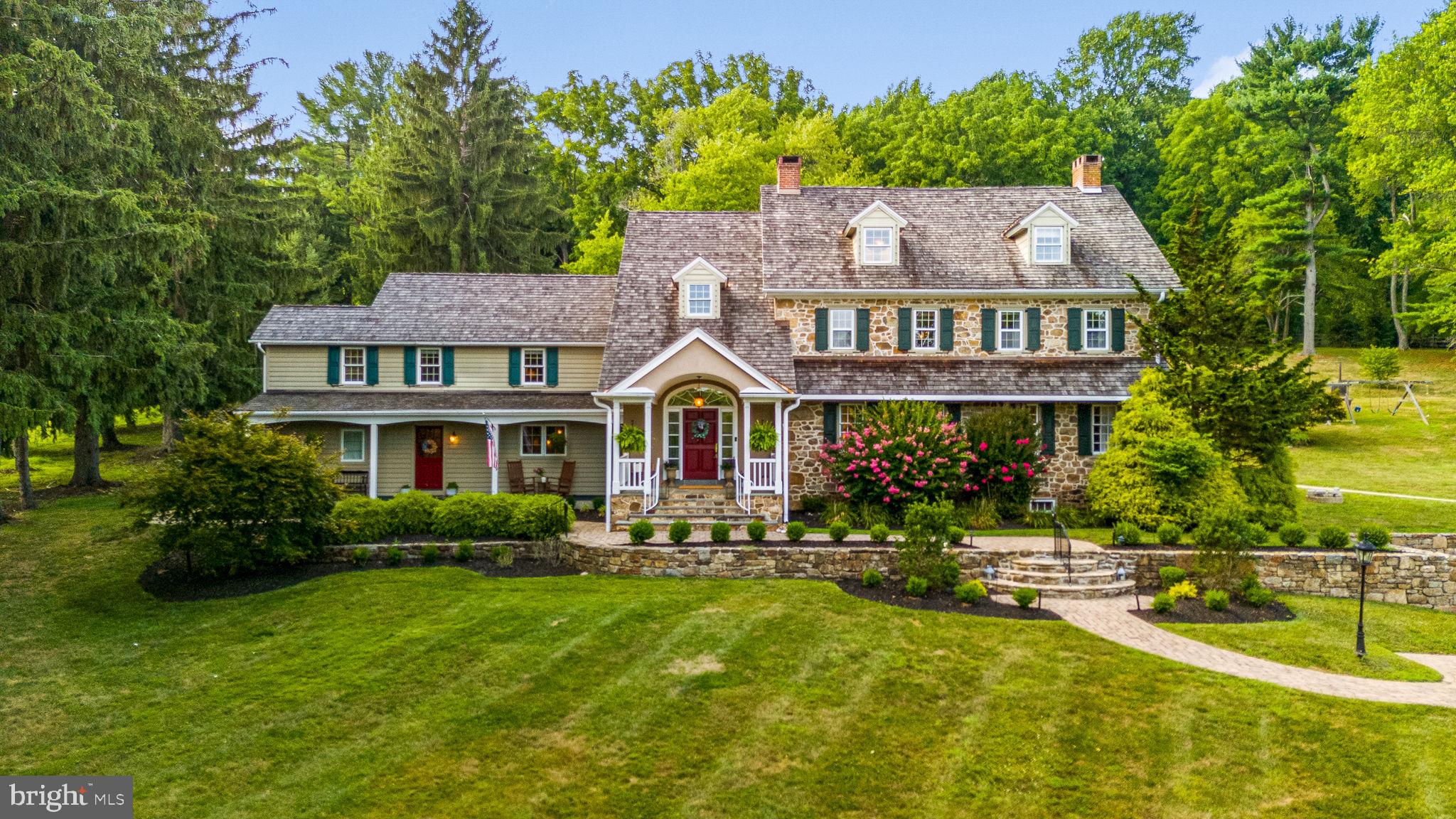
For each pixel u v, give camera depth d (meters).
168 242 21.30
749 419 22.41
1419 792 9.88
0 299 19.11
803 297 24.97
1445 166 33.88
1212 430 21.30
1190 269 22.20
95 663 13.37
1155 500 20.86
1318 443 33.66
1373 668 13.42
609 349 23.28
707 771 10.30
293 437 18.44
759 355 23.31
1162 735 11.16
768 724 11.39
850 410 24.28
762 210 27.55
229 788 9.83
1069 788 10.06
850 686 12.47
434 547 18.56
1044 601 16.38
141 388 23.05
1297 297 49.66
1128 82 65.88
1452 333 42.03
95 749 10.66
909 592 16.42
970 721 11.53
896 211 27.34
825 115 44.50
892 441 21.67
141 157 24.50
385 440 25.78
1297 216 45.75
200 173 29.86
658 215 28.34
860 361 24.67
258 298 31.30
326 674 12.80
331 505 18.28
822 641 14.05
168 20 29.98
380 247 40.66
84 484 26.95
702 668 13.04
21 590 16.77
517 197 41.03
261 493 17.12
